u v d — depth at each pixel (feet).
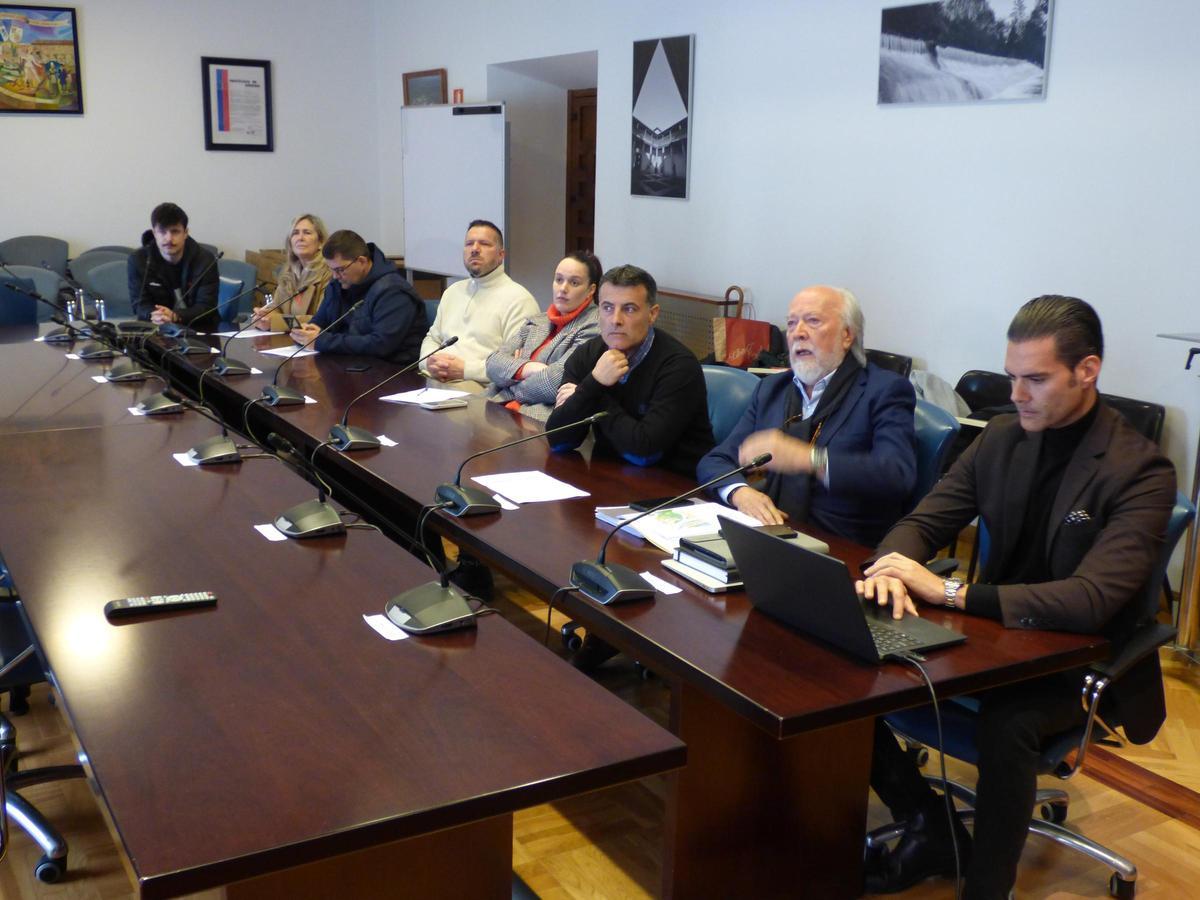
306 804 4.00
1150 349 12.80
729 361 17.30
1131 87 12.62
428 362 13.26
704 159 18.83
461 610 5.73
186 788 4.09
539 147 25.16
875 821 8.11
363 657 5.33
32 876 7.06
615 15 20.38
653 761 4.44
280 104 27.50
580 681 5.12
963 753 6.57
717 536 7.07
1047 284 13.82
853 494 8.06
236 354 15.05
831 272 16.72
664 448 9.54
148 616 5.80
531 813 8.05
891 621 6.08
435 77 25.96
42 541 6.98
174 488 8.29
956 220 14.83
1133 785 8.64
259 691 4.94
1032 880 7.30
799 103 16.88
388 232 29.04
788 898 6.85
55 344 15.62
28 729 9.00
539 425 10.91
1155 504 6.24
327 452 9.80
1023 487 6.83
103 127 25.64
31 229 25.35
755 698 5.13
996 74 13.99
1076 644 5.94
